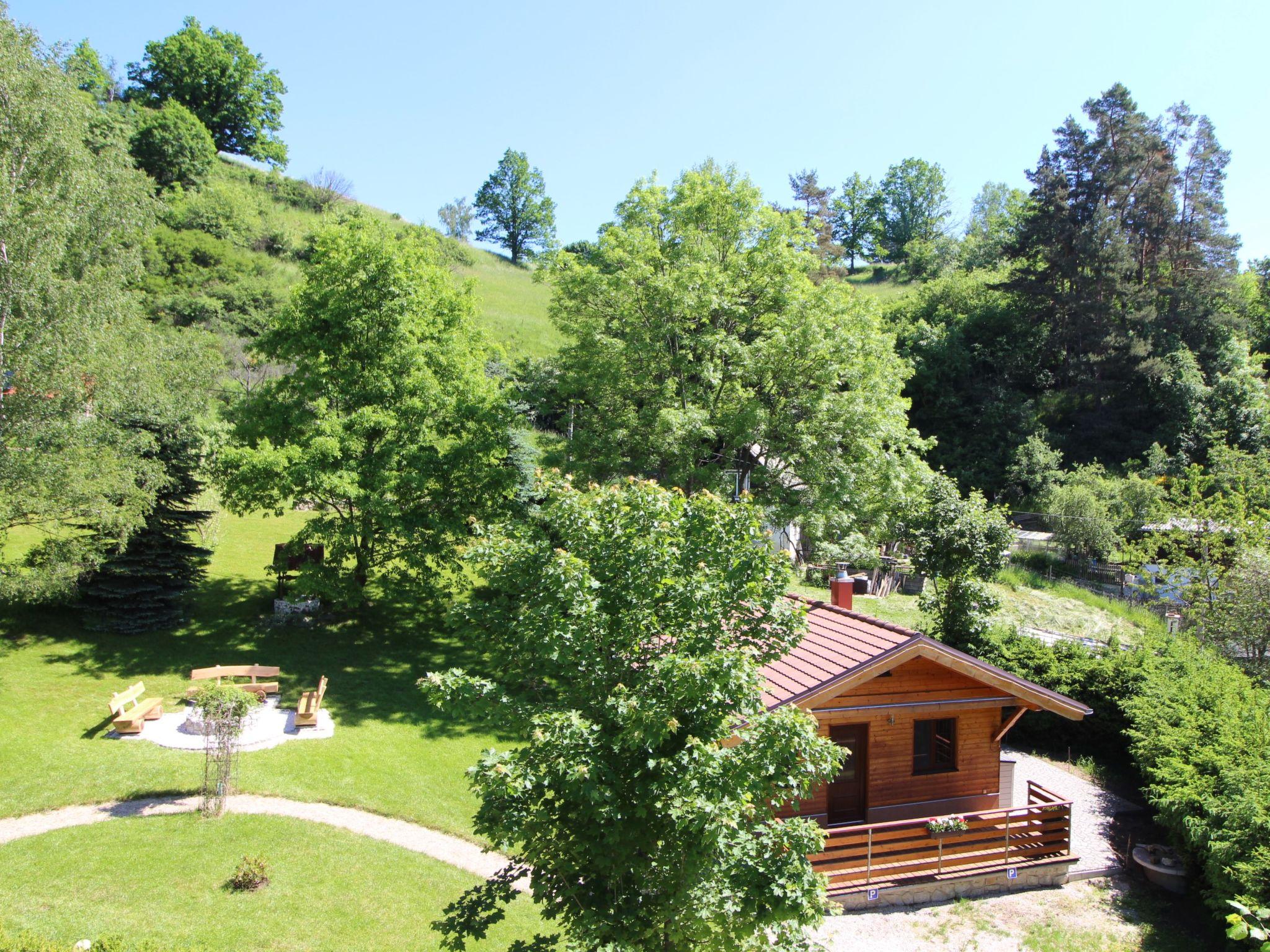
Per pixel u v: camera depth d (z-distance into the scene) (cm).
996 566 2175
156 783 1470
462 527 2216
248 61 8488
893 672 1380
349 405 2288
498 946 1118
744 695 732
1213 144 6084
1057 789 1712
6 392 1894
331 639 2319
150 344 2433
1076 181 5934
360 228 2436
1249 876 1085
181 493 2198
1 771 1466
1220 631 2223
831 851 1273
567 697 792
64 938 977
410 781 1608
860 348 2595
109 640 2109
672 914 684
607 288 2486
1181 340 5731
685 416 2261
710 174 2812
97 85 7506
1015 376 6097
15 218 1903
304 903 1152
